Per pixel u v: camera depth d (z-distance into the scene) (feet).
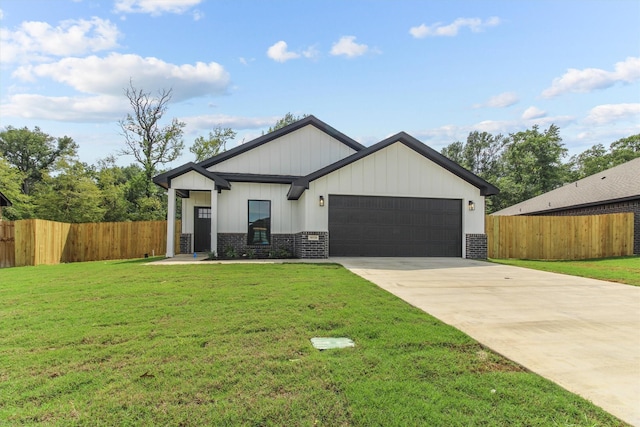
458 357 12.38
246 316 16.88
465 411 8.84
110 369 11.18
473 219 47.42
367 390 9.81
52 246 49.90
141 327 15.34
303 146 53.67
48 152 151.64
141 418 8.47
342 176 44.83
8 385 10.11
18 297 21.34
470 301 21.11
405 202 46.19
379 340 13.84
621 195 56.75
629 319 17.67
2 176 85.35
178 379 10.42
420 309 18.92
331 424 8.30
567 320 17.38
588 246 53.57
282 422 8.34
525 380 10.59
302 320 16.26
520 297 22.47
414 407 8.98
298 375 10.73
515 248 53.21
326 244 44.01
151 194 99.55
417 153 46.65
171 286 24.11
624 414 8.82
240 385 10.09
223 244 49.85
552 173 118.52
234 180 50.57
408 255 46.01
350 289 23.06
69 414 8.64
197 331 14.76
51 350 12.85
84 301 20.13
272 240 50.88
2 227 44.06
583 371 11.42
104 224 56.18
